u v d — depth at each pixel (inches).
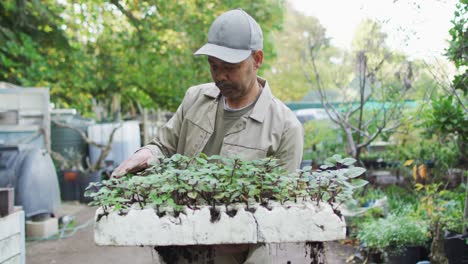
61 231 263.0
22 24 332.8
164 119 733.3
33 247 231.3
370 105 310.5
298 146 82.0
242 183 65.4
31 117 307.7
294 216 62.2
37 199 248.2
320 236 62.2
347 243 216.2
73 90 425.7
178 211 63.4
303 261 70.7
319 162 326.3
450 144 231.8
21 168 246.4
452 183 251.1
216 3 388.2
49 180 256.2
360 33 259.1
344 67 287.1
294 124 82.5
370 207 223.6
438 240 155.6
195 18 382.6
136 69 427.2
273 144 80.7
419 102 228.7
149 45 393.4
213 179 63.9
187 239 61.6
